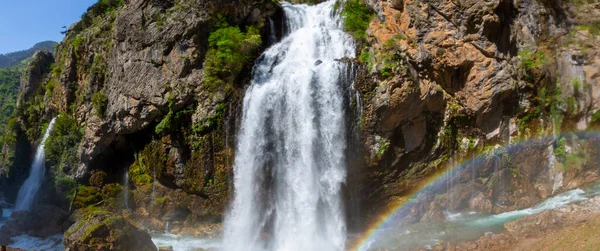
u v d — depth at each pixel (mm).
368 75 22328
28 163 40969
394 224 23016
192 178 24547
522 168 23734
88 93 30812
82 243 19109
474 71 22938
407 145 22672
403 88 21797
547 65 23688
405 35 23828
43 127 39219
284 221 22766
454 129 23375
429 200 23172
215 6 25609
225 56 24281
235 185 23750
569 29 24766
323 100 22953
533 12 24312
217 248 22266
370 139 22391
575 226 18031
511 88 22688
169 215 25797
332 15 28250
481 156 23422
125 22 27594
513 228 20094
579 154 23812
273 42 28859
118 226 19828
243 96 24016
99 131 28781
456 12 23031
